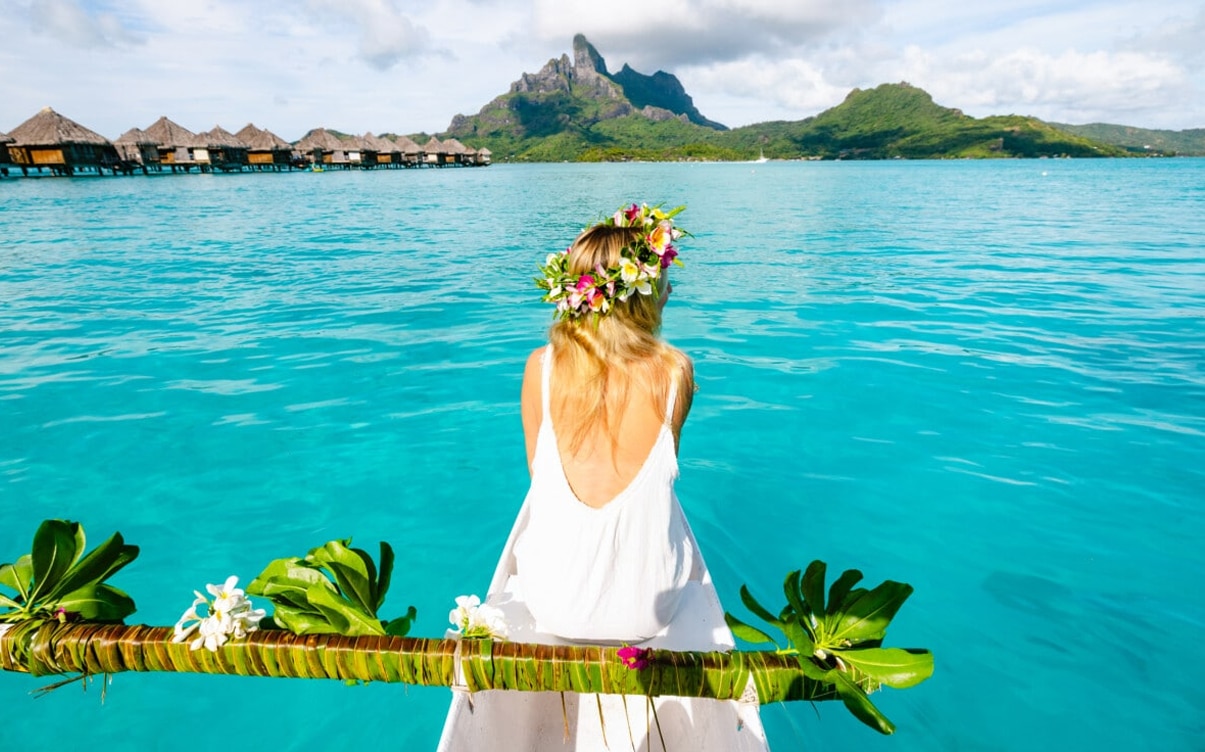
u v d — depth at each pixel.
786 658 1.35
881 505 3.69
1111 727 2.35
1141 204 22.97
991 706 2.44
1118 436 4.38
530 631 1.77
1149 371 5.50
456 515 3.69
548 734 1.84
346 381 5.49
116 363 5.87
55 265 10.98
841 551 3.33
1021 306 7.78
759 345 6.34
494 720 1.61
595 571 1.60
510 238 15.02
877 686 1.28
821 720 2.42
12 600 1.40
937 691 2.51
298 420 4.77
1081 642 2.73
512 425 4.71
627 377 1.60
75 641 1.32
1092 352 6.01
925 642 2.74
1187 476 3.88
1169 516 3.53
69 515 3.63
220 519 3.62
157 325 7.17
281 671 1.35
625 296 1.59
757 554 3.32
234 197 29.09
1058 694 2.49
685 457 4.20
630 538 1.60
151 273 10.30
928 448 4.28
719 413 4.82
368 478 4.03
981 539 3.39
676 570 1.71
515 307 8.06
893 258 11.34
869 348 6.20
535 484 1.70
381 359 6.04
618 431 1.61
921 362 5.80
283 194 31.86
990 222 17.16
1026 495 3.75
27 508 3.69
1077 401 4.94
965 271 10.05
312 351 6.25
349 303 8.27
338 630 1.41
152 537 3.47
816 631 1.36
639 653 1.34
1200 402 4.88
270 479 4.00
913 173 61.22
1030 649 2.70
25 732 2.38
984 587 3.05
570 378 1.63
